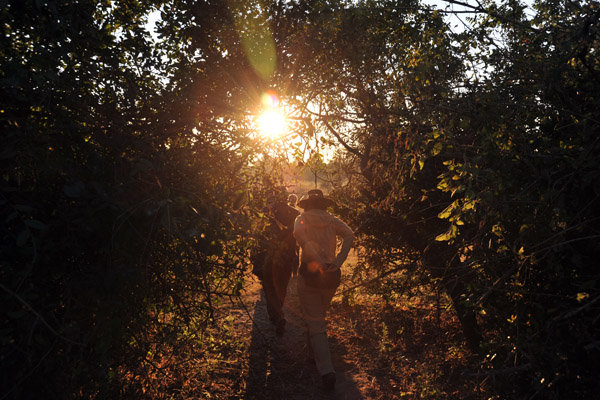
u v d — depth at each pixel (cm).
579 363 207
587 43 241
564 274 242
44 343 188
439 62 349
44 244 202
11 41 242
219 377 408
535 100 292
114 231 218
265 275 510
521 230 246
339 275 419
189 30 298
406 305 617
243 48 307
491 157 267
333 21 329
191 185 252
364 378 412
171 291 277
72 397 221
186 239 225
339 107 376
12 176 205
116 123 262
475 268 287
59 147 237
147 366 316
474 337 424
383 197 455
